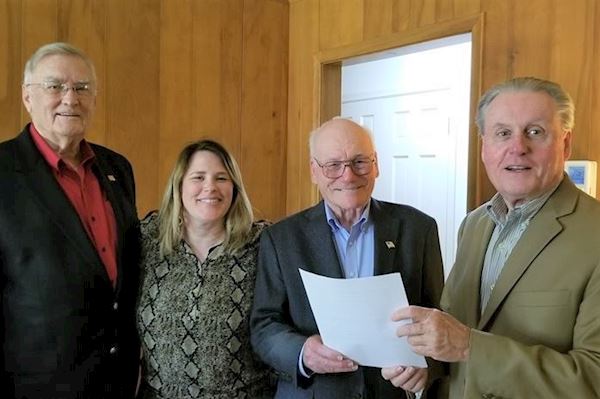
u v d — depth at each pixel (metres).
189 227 1.77
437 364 1.50
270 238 1.70
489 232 1.42
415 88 4.26
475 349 1.18
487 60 2.57
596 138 2.20
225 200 1.74
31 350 1.62
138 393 1.83
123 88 2.97
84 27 2.83
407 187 4.35
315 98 3.44
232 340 1.67
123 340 1.81
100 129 2.90
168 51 3.12
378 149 4.57
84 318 1.67
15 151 1.72
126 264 1.83
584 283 1.17
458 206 4.00
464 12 2.67
